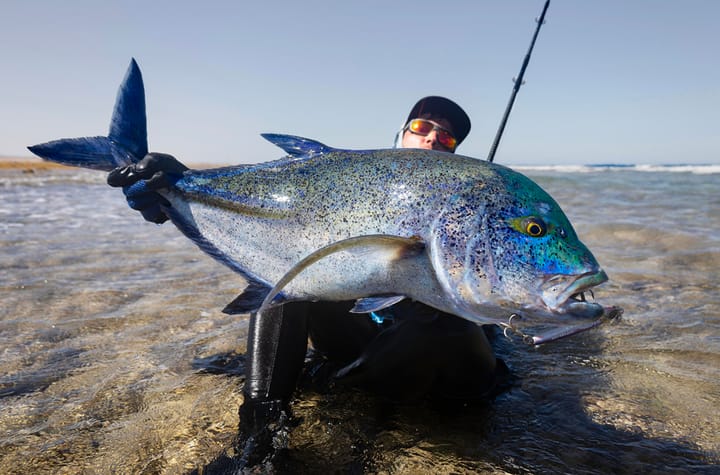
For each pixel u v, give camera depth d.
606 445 0.78
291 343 0.88
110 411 0.87
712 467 0.72
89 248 2.33
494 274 0.72
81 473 0.71
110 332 1.24
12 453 0.75
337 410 0.89
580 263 0.70
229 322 1.32
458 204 0.74
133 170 0.93
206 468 0.72
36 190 5.89
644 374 1.02
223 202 0.91
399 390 0.90
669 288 1.62
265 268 0.88
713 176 8.75
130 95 0.96
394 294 0.78
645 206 3.89
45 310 1.39
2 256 2.10
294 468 0.72
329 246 0.72
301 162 0.87
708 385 0.96
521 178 0.77
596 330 1.26
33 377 0.99
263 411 0.84
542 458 0.75
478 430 0.83
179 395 0.93
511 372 1.04
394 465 0.74
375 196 0.79
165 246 2.41
